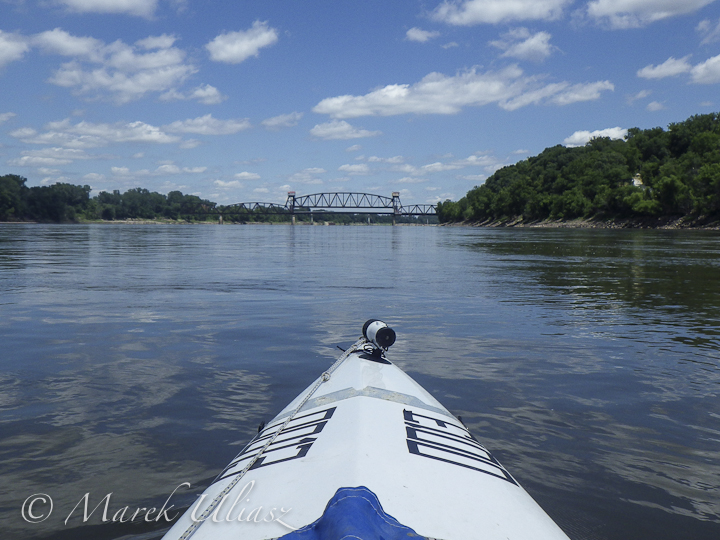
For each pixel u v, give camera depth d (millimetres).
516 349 7707
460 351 7570
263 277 16422
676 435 4715
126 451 4238
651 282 15820
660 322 9742
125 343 7832
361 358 4371
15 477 3807
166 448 4301
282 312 10430
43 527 3209
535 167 173375
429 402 3635
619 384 6125
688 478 3928
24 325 9016
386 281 15664
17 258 23734
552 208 130875
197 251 30719
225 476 2854
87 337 8180
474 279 16406
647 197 101812
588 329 9109
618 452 4348
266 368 6609
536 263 22906
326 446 2711
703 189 87875
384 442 2715
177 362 6848
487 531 2104
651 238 52531
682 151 138500
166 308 10773
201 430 4668
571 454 4297
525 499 2541
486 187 197250
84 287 13742
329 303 11555
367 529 1731
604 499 3609
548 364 6938
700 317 10234
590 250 33125
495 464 2906
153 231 90438
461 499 2309
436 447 2834
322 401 3564
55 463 4023
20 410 5105
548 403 5492
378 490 2191
